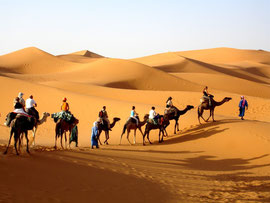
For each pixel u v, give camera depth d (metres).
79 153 15.07
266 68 167.50
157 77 87.06
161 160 15.70
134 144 21.50
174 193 9.77
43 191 7.94
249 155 17.09
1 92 36.62
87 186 9.16
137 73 88.56
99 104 33.06
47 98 35.38
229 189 10.88
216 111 40.16
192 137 21.11
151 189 9.91
